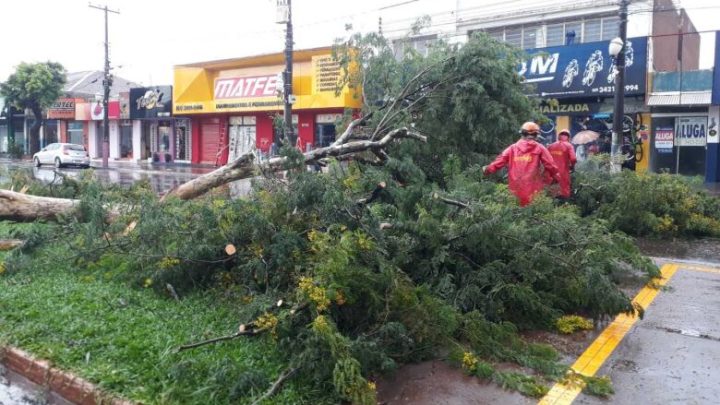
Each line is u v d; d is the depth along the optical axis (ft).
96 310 19.12
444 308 16.16
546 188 26.58
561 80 73.67
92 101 142.51
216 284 20.68
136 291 21.17
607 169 37.81
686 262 27.04
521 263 18.21
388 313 15.42
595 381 14.14
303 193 18.89
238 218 19.93
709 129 69.21
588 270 17.66
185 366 14.19
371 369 14.80
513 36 80.28
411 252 18.94
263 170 23.18
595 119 74.23
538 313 18.31
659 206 33.65
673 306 20.17
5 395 15.69
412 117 33.32
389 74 35.27
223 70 115.44
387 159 27.58
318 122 101.35
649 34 70.59
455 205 19.86
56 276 23.40
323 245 15.65
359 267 15.78
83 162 115.75
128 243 23.50
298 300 15.25
